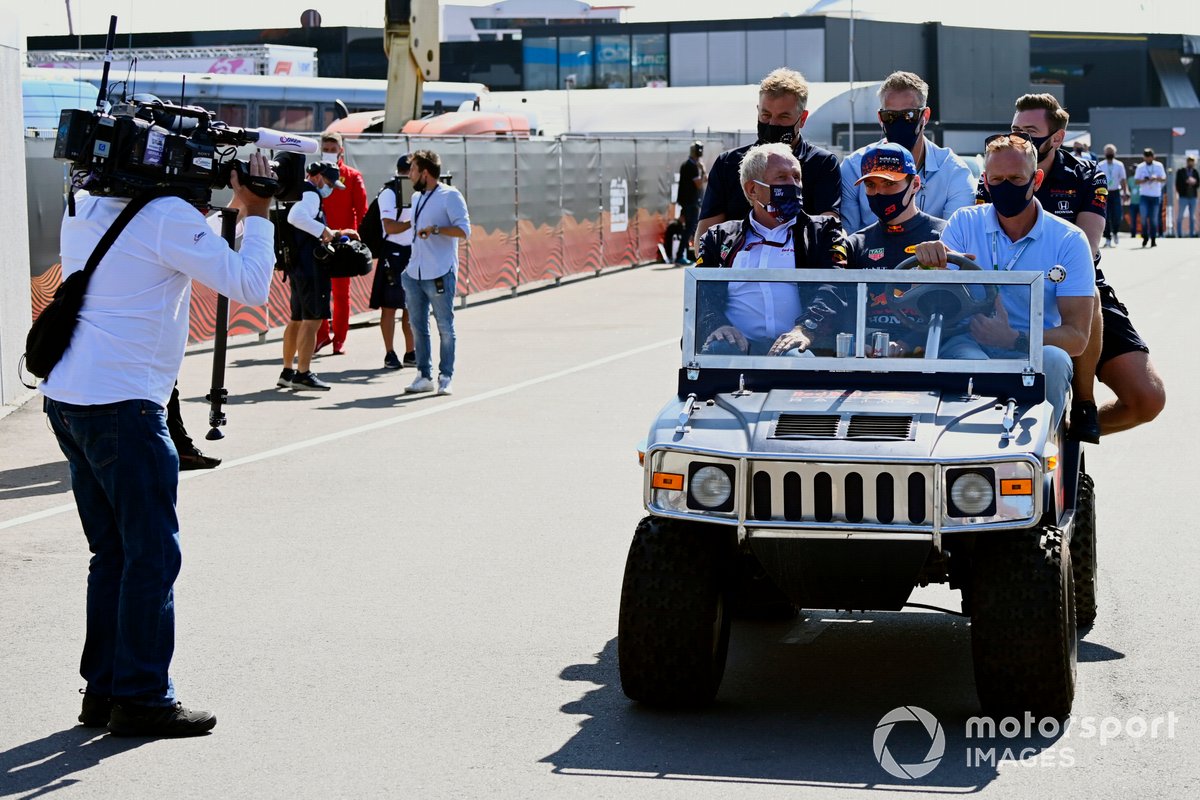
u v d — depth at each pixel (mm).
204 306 17078
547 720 5457
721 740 5242
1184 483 9633
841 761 5031
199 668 6082
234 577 7500
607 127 43906
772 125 6934
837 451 5117
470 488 9609
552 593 7195
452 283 13586
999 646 5184
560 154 25359
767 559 5219
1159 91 77000
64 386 5199
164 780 4906
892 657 6293
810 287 5867
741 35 59531
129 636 5297
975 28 64688
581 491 9516
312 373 14617
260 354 16516
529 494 9430
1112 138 57094
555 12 87125
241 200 5449
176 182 5262
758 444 5215
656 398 13328
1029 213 6113
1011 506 5039
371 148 19469
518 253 23734
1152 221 34500
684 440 5316
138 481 5215
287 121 32844
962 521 5039
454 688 5828
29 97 22703
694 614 5387
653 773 4930
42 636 6535
